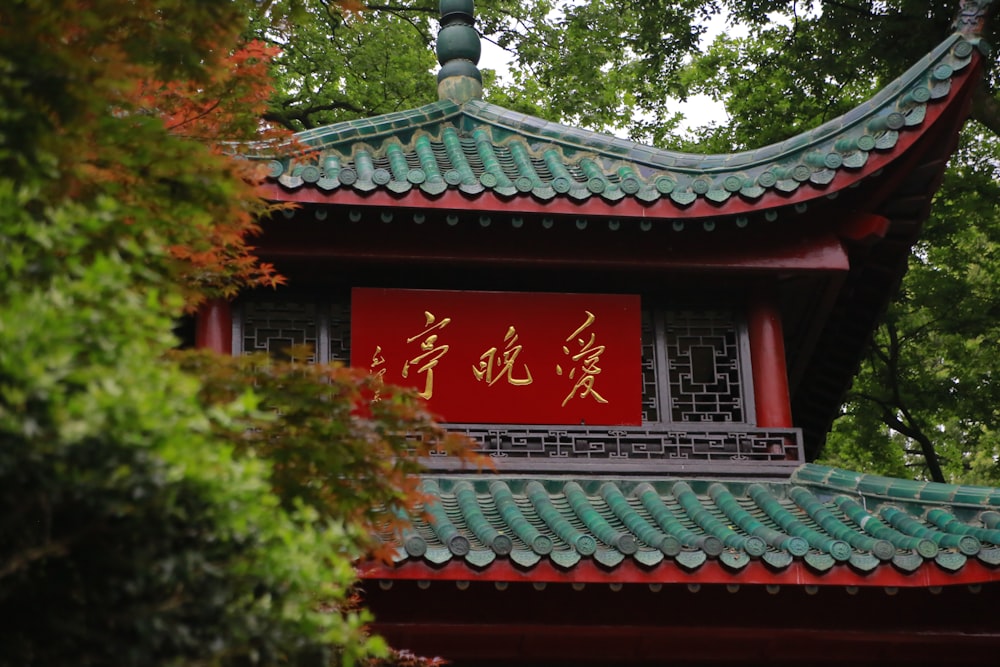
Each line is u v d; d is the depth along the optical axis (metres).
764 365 13.21
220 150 8.56
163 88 8.04
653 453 12.73
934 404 23.92
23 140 6.35
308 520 6.55
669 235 12.78
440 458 12.34
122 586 5.59
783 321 14.33
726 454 12.77
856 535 11.04
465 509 11.43
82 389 5.52
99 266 5.62
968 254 24.58
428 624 10.63
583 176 13.13
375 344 12.83
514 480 12.25
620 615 10.87
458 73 14.58
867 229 12.88
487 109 14.01
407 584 10.40
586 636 10.91
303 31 24.80
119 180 7.00
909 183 12.79
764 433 12.85
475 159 13.44
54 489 5.27
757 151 12.73
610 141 13.41
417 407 7.35
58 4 6.55
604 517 11.69
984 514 11.15
